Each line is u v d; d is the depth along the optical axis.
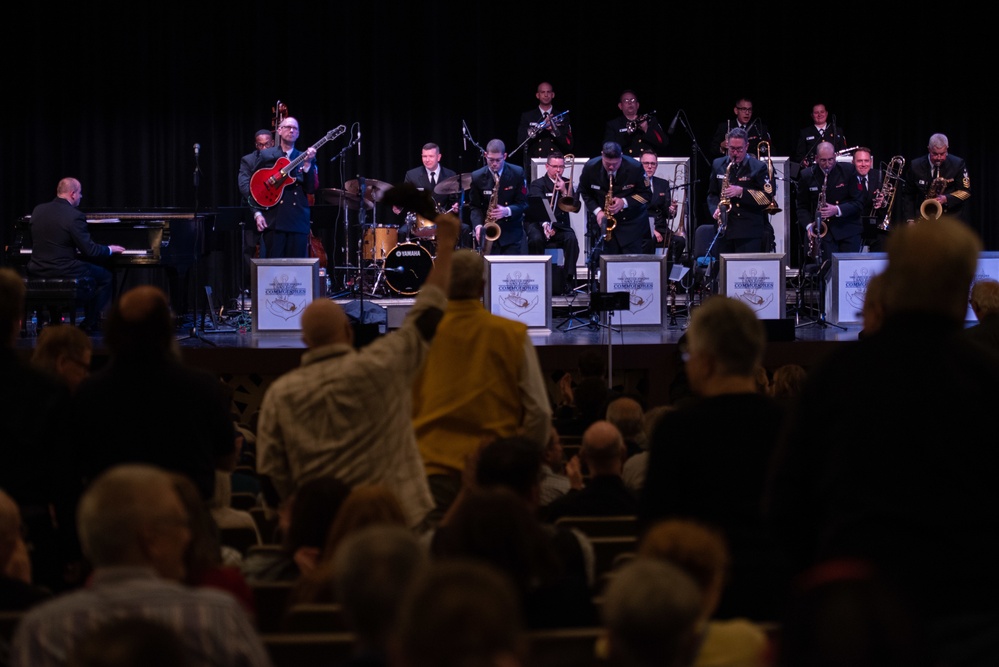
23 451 4.82
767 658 2.85
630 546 4.72
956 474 2.93
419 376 5.67
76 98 18.16
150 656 2.09
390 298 16.03
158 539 2.98
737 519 3.66
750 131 18.50
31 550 4.87
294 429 4.76
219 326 15.12
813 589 2.06
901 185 17.94
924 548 2.90
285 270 13.05
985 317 6.78
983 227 19.47
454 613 1.86
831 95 19.27
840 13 19.14
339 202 16.88
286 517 4.71
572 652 3.25
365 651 2.60
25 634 2.85
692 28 19.09
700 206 19.22
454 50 18.86
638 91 19.12
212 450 4.93
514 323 5.67
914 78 19.27
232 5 18.39
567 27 19.02
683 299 17.25
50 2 17.97
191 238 14.21
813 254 16.30
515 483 4.56
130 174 18.33
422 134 18.86
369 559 2.62
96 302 13.77
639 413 6.93
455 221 5.11
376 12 18.58
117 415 4.74
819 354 12.33
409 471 4.92
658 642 2.36
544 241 16.31
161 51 18.27
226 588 3.83
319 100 18.64
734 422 3.67
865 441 2.97
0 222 18.06
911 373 2.99
